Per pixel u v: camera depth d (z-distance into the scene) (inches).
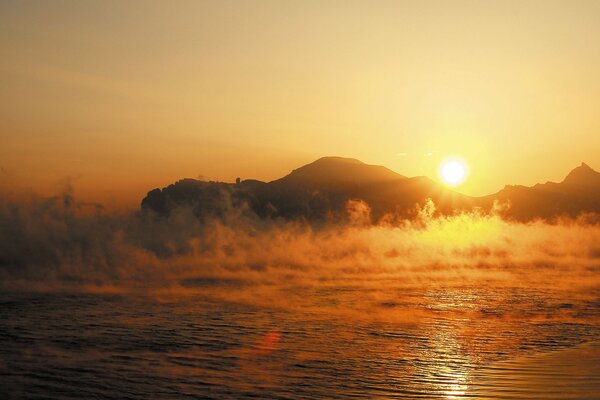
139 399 676.1
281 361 850.1
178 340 1023.0
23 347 964.6
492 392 652.7
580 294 1753.2
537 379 702.5
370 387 699.4
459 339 1013.2
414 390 679.7
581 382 679.1
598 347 920.3
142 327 1164.5
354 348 940.0
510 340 995.9
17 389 716.7
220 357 879.7
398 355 881.5
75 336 1066.1
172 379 752.3
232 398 667.4
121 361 856.3
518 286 2017.7
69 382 745.0
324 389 696.4
